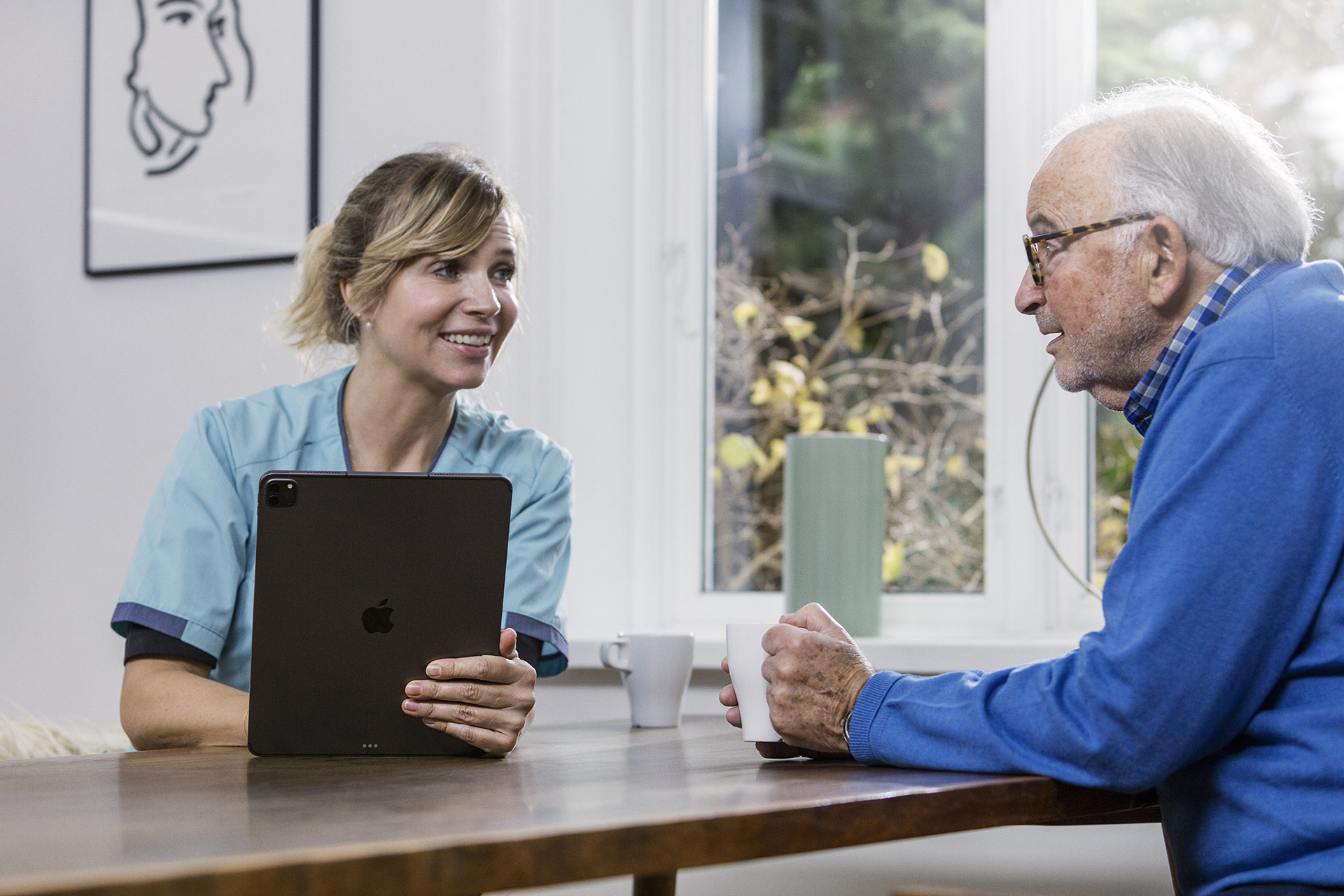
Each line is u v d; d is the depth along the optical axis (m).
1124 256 1.01
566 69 2.21
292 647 1.09
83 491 2.40
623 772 0.95
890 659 1.89
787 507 2.12
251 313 2.31
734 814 0.69
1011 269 2.17
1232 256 0.99
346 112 2.28
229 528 1.40
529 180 2.18
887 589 2.23
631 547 2.33
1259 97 2.05
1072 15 2.16
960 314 2.22
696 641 1.98
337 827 0.66
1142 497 0.92
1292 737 0.88
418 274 1.45
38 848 0.61
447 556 1.10
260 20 2.33
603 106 2.30
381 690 1.09
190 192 2.36
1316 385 0.88
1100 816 1.10
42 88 2.50
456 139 2.20
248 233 2.32
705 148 2.38
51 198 2.47
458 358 1.46
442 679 1.09
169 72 2.40
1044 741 0.88
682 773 0.94
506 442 1.60
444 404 1.54
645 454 2.34
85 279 2.44
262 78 2.32
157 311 2.38
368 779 0.91
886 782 0.86
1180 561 0.87
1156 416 0.95
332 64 2.29
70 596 2.39
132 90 2.42
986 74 2.22
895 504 2.23
